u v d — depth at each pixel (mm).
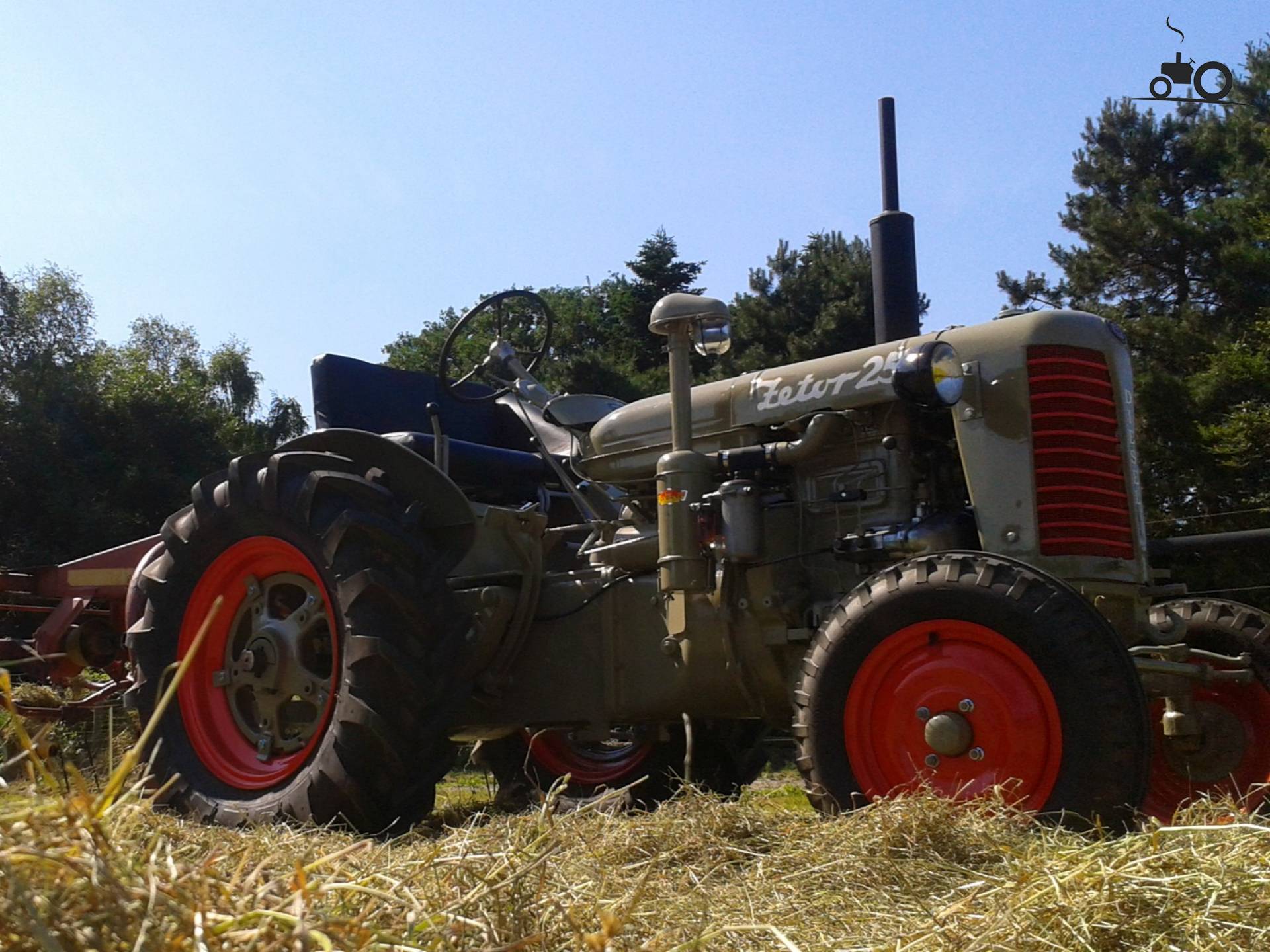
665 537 3883
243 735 4473
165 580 4691
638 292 33594
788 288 24641
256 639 4430
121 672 6281
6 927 1130
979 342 3697
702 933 1834
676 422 3971
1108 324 3754
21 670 6188
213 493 4684
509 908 1589
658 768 5176
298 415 39781
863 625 3264
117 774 1348
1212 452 14453
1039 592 3045
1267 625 3977
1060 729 2959
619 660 4312
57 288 27422
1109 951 1748
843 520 3908
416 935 1389
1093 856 2014
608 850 2611
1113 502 3617
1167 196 21266
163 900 1235
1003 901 1876
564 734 5543
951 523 3662
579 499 5109
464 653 4230
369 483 4309
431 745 4102
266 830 3402
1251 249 17312
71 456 22031
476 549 4523
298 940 1149
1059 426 3580
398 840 3816
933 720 3100
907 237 4645
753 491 3789
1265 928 1745
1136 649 3541
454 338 5348
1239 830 2078
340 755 3957
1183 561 13500
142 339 38719
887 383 3785
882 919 2045
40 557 20469
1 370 25391
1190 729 3561
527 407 5949
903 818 2557
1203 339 16594
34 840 1283
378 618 4078
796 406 3979
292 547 4367
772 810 3201
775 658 3891
